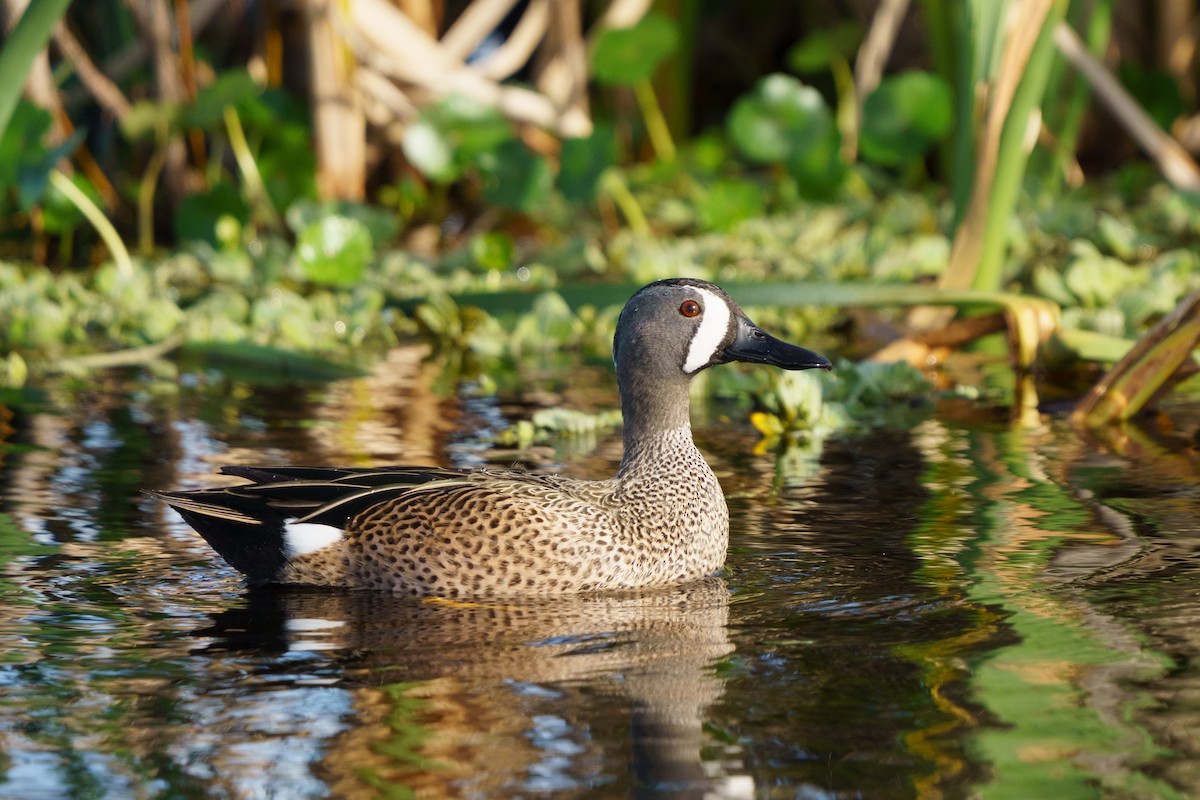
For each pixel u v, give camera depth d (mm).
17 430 11508
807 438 11414
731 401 13047
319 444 11078
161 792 5301
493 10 21547
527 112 21516
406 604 7516
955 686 6191
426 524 7691
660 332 8352
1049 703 5992
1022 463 10422
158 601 7496
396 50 21203
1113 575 7723
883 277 17516
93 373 14242
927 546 8344
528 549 7656
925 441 11219
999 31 14320
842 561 8102
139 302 16922
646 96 23594
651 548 7836
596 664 6527
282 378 14070
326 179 21109
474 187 24375
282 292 16609
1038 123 20656
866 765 5457
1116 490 9594
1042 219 20516
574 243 19266
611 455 10797
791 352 8578
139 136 20188
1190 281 17047
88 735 5781
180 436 11328
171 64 20250
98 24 22328
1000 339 16156
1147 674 6285
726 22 26531
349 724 5871
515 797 5242
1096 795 5195
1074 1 20875
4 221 21734
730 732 5758
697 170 23500
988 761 5477
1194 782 5289
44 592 7586
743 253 20141
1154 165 24094
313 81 20906
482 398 13078
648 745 5641
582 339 16562
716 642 6809
